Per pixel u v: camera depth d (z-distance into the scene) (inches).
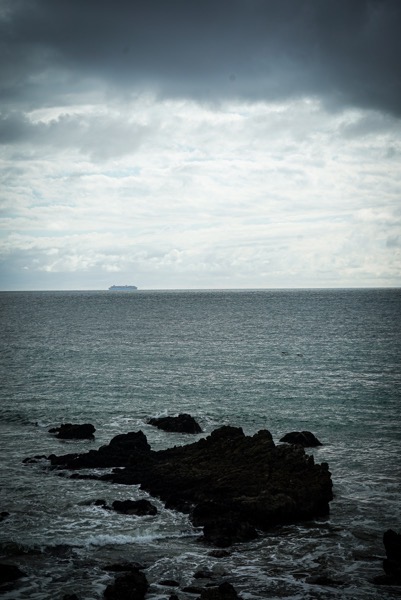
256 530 1055.6
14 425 1797.5
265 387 2395.4
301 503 1111.6
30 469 1363.2
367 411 1982.0
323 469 1212.5
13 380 2536.9
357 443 1614.2
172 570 898.1
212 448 1393.9
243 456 1321.4
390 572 886.4
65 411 1973.4
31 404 2076.8
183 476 1259.8
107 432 1724.9
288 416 1918.1
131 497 1193.4
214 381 2529.5
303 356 3309.5
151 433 1717.5
